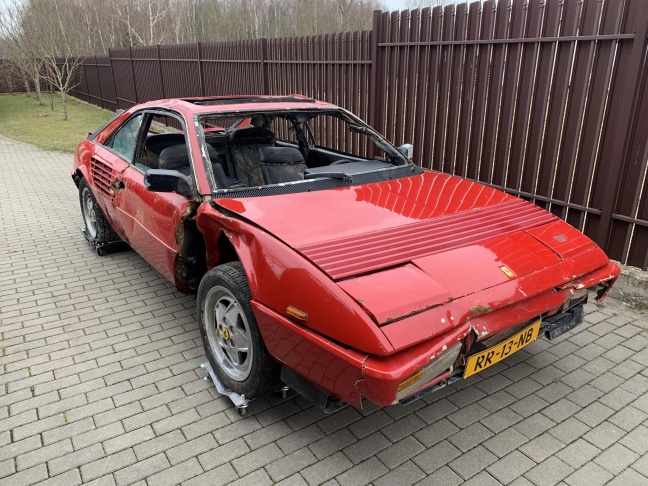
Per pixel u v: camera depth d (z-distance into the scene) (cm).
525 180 506
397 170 379
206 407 301
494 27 502
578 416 293
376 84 657
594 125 439
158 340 377
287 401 308
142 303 437
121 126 480
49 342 373
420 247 263
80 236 616
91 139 540
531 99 484
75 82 2488
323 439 275
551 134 474
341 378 225
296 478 247
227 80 1078
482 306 236
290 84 871
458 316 229
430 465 256
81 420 289
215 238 307
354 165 383
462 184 367
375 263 245
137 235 410
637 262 437
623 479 247
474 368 251
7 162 1112
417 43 582
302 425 286
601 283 309
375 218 289
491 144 529
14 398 308
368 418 292
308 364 239
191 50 1193
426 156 609
